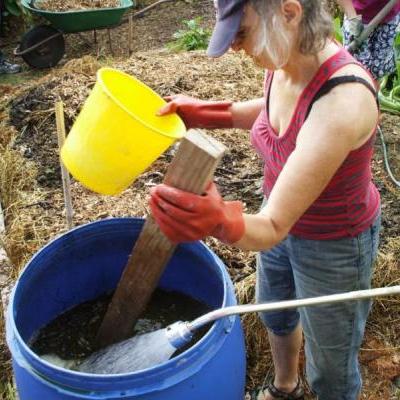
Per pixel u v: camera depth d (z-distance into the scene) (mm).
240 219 1221
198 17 5512
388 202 2955
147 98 1598
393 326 2473
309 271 1580
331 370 1717
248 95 3727
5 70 5016
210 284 1870
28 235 2766
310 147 1244
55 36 4949
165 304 1998
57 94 3705
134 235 1916
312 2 1192
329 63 1271
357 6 3225
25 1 5039
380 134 3311
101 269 1987
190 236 1198
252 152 3236
